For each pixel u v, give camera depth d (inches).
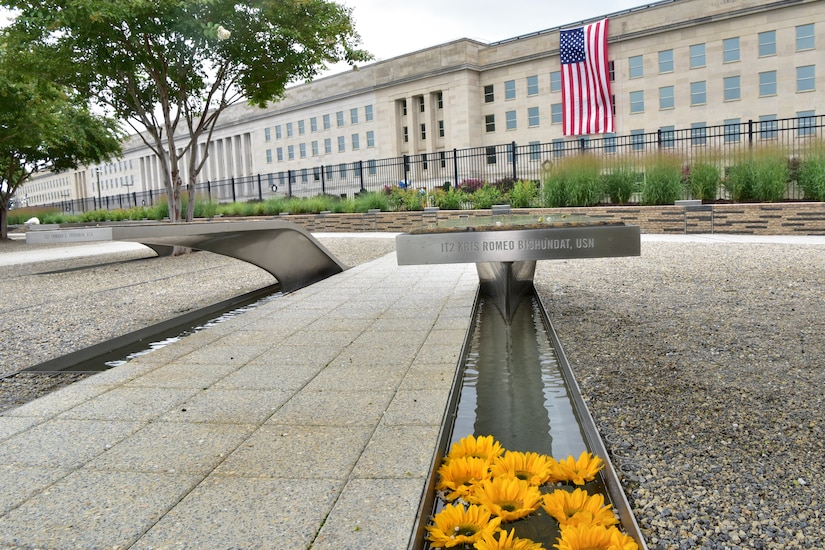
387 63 2050.9
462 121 1868.8
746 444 92.2
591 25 1565.0
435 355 143.7
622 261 329.1
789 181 519.5
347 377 127.3
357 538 61.2
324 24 477.7
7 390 136.9
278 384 123.4
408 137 2039.9
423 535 65.1
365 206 818.2
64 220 1493.6
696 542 66.0
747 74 1440.7
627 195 575.5
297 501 70.3
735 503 74.5
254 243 255.8
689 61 1512.1
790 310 187.3
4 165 956.0
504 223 144.4
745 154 537.3
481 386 122.1
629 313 193.2
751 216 477.4
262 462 82.7
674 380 124.3
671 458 87.5
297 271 295.4
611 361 139.7
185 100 501.0
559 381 123.6
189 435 94.5
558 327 176.7
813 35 1359.5
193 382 126.8
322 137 2292.1
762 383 120.6
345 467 79.8
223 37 384.8
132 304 262.8
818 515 71.5
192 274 367.6
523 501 67.3
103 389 122.6
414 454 83.4
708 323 175.0
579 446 90.4
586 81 1589.6
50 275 392.5
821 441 92.4
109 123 1045.8
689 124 1523.1
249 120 2554.1
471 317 190.2
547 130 1764.3
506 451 84.7
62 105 812.0
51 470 82.0
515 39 1806.1
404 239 138.7
